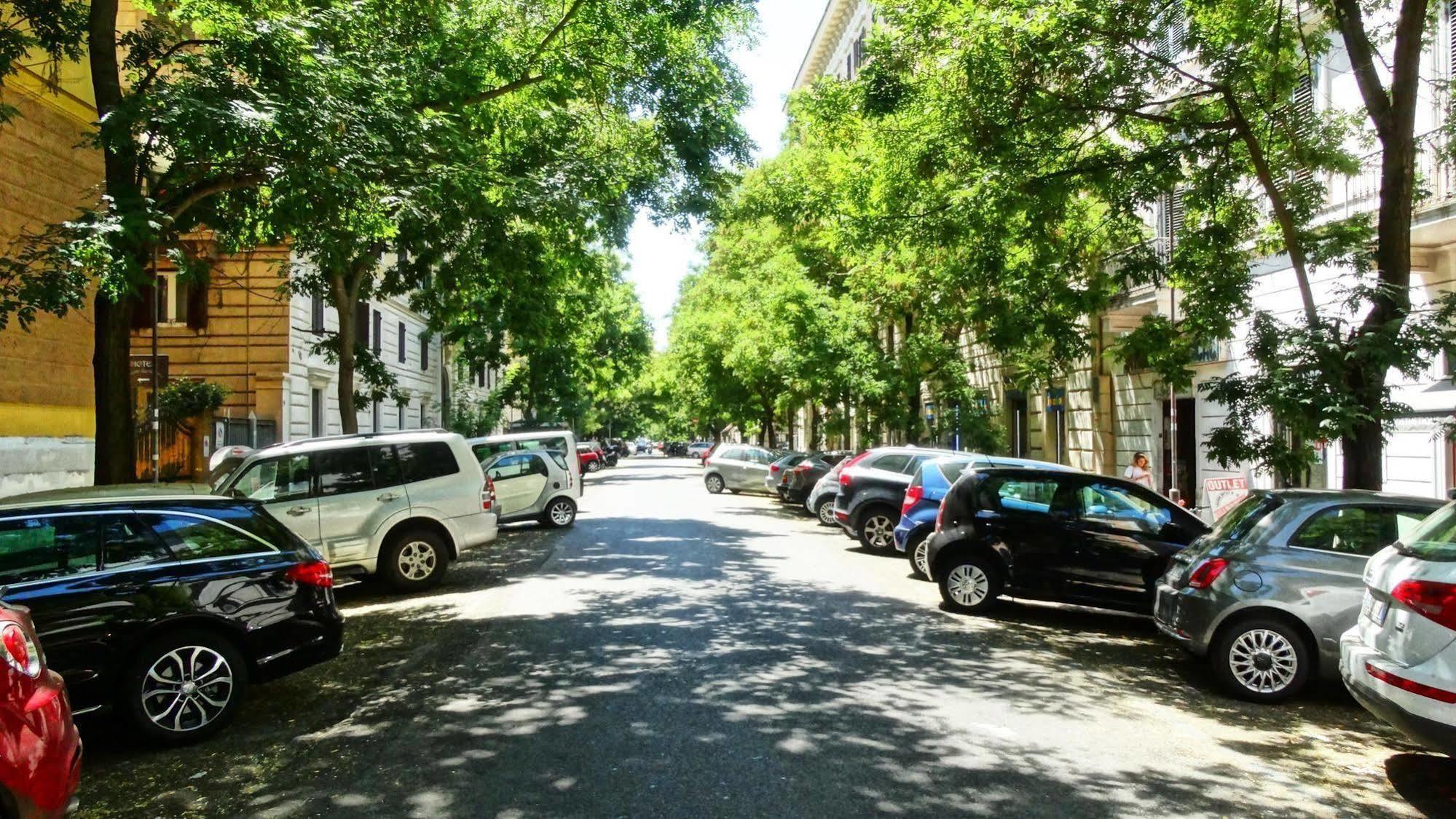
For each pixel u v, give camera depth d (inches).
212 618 242.1
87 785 206.2
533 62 555.5
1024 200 410.3
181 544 248.7
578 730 233.3
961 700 264.8
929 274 615.8
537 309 780.6
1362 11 397.4
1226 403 340.5
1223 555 289.9
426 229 426.0
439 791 193.5
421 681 286.7
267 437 949.8
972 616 400.2
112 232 292.0
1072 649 343.0
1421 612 188.5
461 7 540.1
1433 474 493.4
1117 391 831.7
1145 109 485.7
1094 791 195.0
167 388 846.5
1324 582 274.4
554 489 788.6
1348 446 340.5
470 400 1776.6
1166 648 354.0
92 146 303.9
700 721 240.7
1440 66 490.3
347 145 335.6
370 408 1267.2
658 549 636.7
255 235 430.3
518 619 386.6
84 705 225.1
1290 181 431.2
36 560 230.4
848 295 1040.2
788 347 1029.8
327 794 194.1
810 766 206.7
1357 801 193.9
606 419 3339.1
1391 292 315.6
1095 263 479.8
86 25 370.9
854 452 1058.1
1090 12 374.3
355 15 396.2
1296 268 380.8
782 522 860.6
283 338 962.1
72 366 591.5
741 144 626.5
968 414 923.4
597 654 319.3
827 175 718.5
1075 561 388.2
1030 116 402.6
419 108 454.9
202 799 194.9
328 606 269.1
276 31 336.5
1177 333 433.4
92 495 249.8
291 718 252.4
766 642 339.3
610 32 562.9
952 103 412.5
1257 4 412.2
